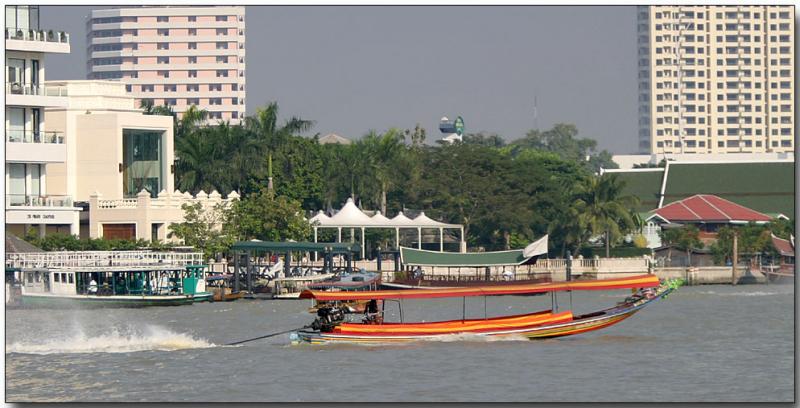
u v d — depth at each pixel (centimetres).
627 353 17350
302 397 14125
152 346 18262
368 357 16762
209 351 17650
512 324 18225
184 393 14462
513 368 15900
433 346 17712
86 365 16500
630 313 18512
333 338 17812
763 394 14325
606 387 14712
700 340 19125
